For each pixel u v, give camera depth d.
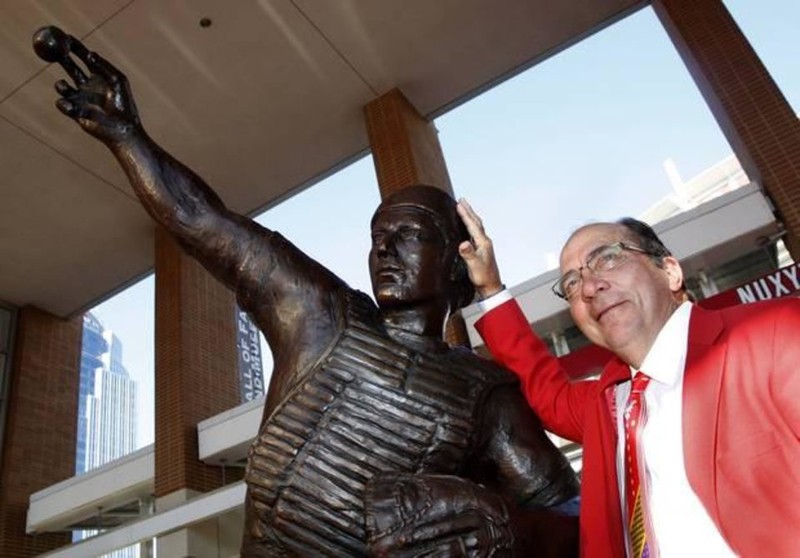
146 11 7.10
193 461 8.32
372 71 8.36
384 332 1.77
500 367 1.82
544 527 1.44
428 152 8.64
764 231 5.95
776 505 1.10
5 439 9.95
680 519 1.20
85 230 9.86
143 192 1.84
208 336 9.66
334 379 1.66
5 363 10.60
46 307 11.27
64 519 9.23
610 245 1.46
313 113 8.75
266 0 7.22
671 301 1.44
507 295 1.92
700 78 6.97
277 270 1.79
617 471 1.40
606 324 1.41
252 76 8.05
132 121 1.88
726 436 1.18
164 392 8.90
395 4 7.60
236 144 8.95
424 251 1.82
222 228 1.82
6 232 9.49
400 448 1.58
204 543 7.87
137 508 9.29
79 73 1.93
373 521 1.33
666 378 1.31
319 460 1.58
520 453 1.68
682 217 6.28
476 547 1.29
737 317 1.27
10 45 7.18
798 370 1.12
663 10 7.52
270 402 1.71
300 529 1.54
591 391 1.58
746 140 6.25
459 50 8.38
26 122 8.01
